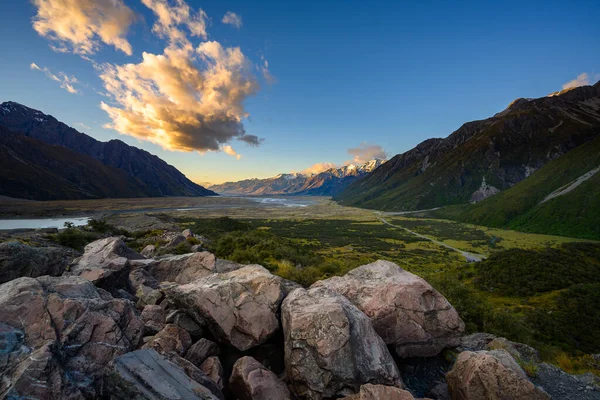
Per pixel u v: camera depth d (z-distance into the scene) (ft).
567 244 289.33
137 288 65.00
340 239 495.41
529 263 245.04
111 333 33.94
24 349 27.55
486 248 442.09
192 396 26.43
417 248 443.32
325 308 37.76
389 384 33.37
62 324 31.68
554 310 171.63
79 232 183.01
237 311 41.14
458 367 36.22
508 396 31.48
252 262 153.48
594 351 131.85
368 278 55.77
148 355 30.63
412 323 45.52
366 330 37.91
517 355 48.85
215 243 218.59
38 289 34.65
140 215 555.28
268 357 40.86
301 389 33.35
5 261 46.50
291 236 503.61
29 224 471.62
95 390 27.53
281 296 45.55
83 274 55.21
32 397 23.47
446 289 97.91
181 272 79.20
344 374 32.40
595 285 193.67
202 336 42.14
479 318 87.45
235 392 33.30
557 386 41.70
